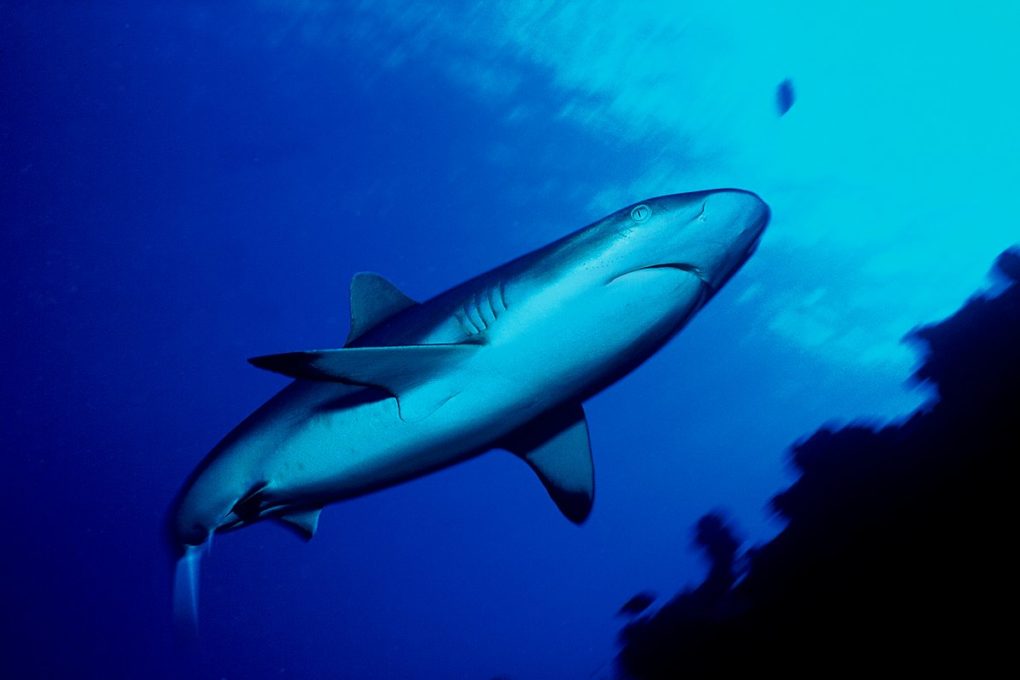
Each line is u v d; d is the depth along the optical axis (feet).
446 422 10.59
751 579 18.72
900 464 19.01
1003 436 16.55
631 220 9.48
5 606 65.26
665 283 9.51
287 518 14.01
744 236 9.45
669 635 19.42
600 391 10.74
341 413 11.31
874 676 13.01
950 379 20.95
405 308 12.32
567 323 9.75
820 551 17.48
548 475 12.61
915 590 13.99
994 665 11.56
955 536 14.66
